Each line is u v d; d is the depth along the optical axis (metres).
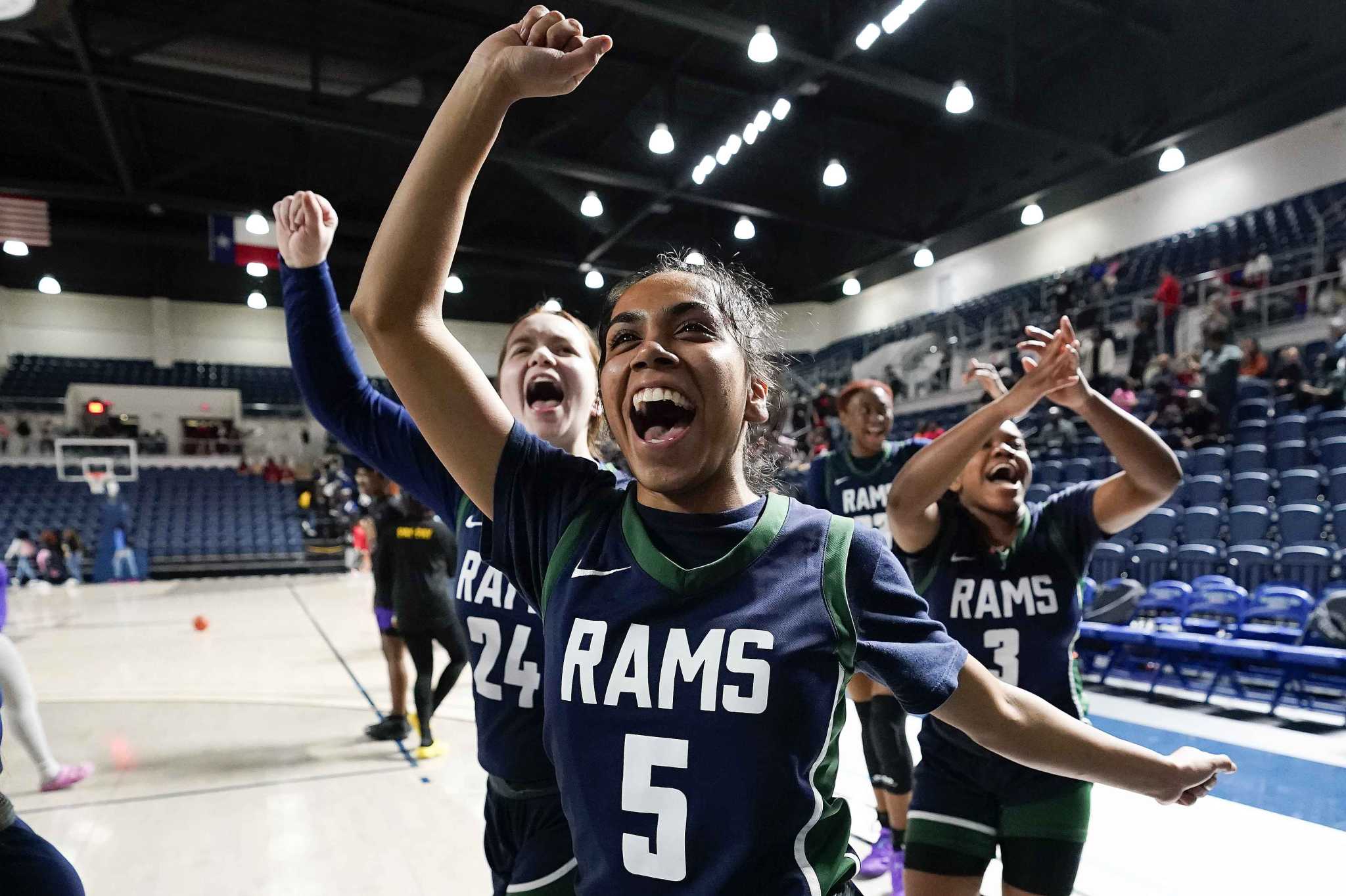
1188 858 2.85
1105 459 8.34
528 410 1.61
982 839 1.69
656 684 0.80
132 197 11.43
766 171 14.68
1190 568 6.26
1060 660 1.83
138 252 18.58
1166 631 5.40
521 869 1.33
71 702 5.41
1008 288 14.07
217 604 10.77
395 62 10.37
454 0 9.34
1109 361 9.92
